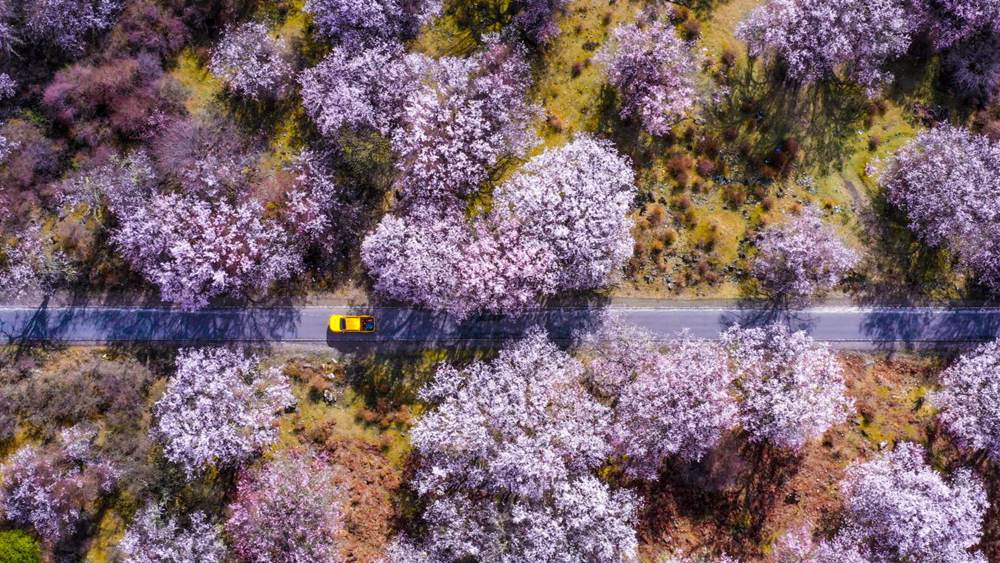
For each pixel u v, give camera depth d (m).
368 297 54.50
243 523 49.94
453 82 53.00
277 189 53.62
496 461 49.31
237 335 53.69
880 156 58.25
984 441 51.81
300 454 52.06
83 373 51.75
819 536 53.16
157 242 50.84
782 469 54.06
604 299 55.44
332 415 53.03
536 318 54.97
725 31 58.31
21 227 53.00
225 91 55.53
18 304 53.03
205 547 49.56
